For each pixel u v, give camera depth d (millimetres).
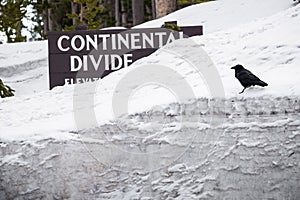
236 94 14211
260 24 19172
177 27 21844
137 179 14102
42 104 17188
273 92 13953
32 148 14516
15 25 29188
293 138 13461
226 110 14062
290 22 18438
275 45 16875
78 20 36250
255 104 13875
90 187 14195
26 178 14367
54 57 21031
